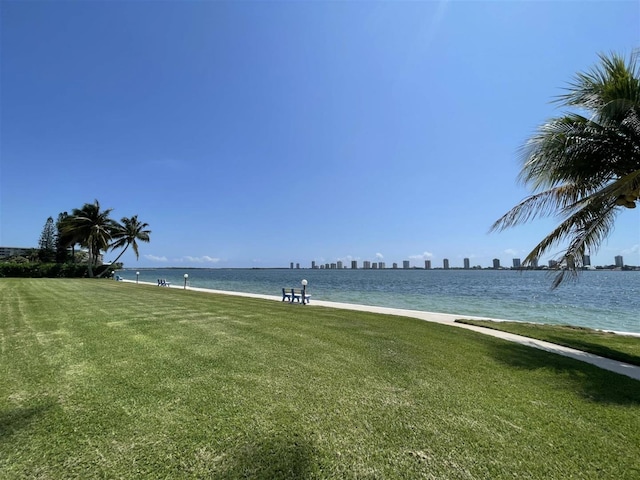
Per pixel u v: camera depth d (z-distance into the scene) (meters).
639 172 6.49
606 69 7.25
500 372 5.29
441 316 12.47
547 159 8.09
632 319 15.94
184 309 10.62
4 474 2.44
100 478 2.43
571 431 3.40
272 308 11.82
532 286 41.34
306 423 3.35
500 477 2.62
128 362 5.02
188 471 2.54
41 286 19.91
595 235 8.22
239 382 4.36
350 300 22.94
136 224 42.12
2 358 5.11
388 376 4.82
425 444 3.05
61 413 3.37
